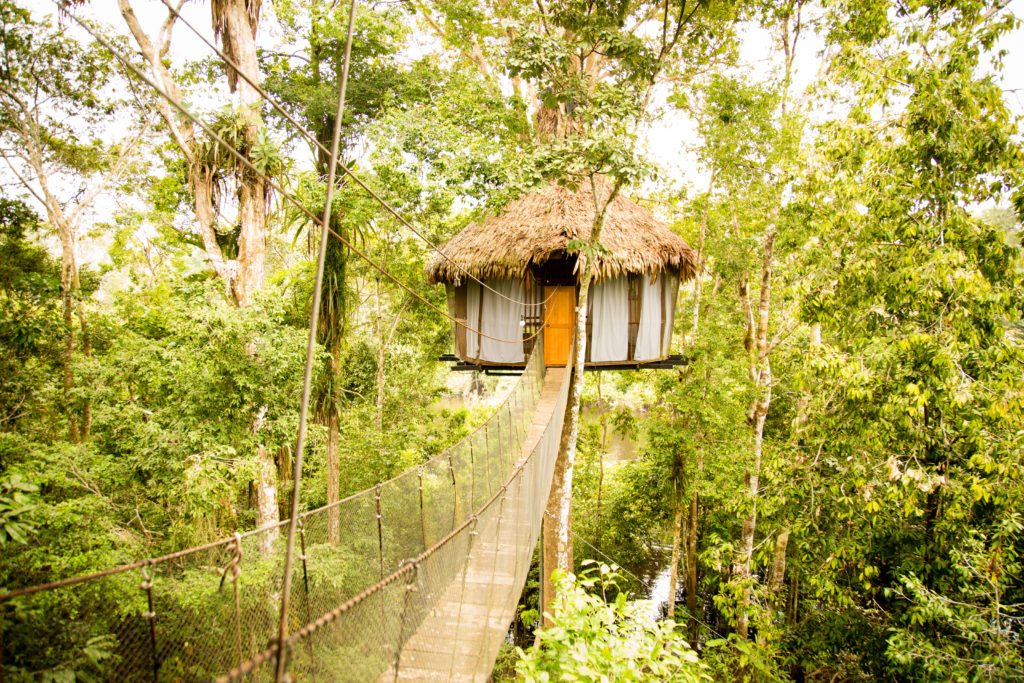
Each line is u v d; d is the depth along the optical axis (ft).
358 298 52.37
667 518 53.47
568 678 13.56
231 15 32.40
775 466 31.68
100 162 41.09
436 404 70.59
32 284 32.42
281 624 6.30
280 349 27.78
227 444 27.17
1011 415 23.31
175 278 31.40
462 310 42.70
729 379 42.55
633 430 55.42
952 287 23.89
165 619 12.23
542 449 23.06
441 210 36.24
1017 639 24.11
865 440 28.04
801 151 35.12
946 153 24.53
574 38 30.45
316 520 13.57
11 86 33.81
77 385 30.01
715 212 44.75
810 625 36.81
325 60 40.73
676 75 42.70
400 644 10.45
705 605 57.16
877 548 31.53
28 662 13.50
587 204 38.78
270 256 52.85
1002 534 24.13
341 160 38.22
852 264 26.99
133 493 26.96
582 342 31.53
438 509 18.51
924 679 24.94
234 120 32.19
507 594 17.28
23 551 18.52
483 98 37.55
